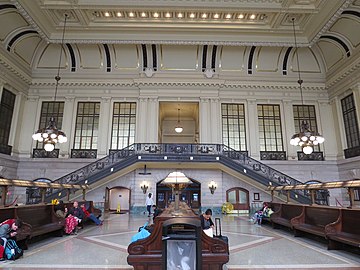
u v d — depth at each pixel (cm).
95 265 395
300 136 903
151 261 291
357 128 1227
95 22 1210
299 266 390
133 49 1420
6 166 1212
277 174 1175
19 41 1238
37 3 1034
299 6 1062
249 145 1370
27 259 429
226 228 787
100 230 743
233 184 1312
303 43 1270
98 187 1277
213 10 1091
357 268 382
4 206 534
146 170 1309
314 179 1322
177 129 1698
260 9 1073
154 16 1178
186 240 240
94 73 1438
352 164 1242
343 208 511
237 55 1445
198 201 1348
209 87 1416
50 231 582
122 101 1420
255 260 422
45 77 1412
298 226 620
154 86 1413
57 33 1252
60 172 1299
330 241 498
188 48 1415
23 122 1357
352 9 1043
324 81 1450
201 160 1198
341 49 1273
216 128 1366
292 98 1437
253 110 1416
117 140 1377
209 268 296
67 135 1354
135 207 1262
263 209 903
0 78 1171
